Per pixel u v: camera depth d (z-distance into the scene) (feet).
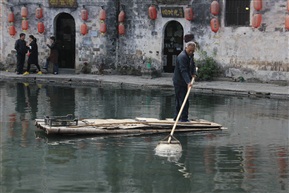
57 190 30.81
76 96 66.03
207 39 81.92
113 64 88.89
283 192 30.81
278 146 40.93
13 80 82.74
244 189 31.22
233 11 79.56
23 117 51.16
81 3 88.38
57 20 91.45
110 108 56.95
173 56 86.17
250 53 78.89
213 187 31.55
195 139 42.83
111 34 88.17
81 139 42.14
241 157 37.73
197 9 82.07
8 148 39.32
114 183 32.07
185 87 46.09
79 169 34.55
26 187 31.22
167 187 31.45
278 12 76.18
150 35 86.07
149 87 75.82
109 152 38.52
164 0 83.71
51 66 89.66
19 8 91.66
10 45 92.68
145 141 41.73
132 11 86.89
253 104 61.36
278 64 76.95
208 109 57.26
